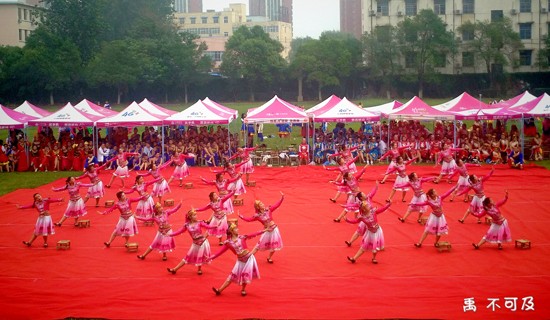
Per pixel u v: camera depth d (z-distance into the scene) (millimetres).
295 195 26656
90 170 24516
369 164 35531
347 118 35625
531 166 32812
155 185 24844
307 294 14047
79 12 89500
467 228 20172
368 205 16422
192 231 15547
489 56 84000
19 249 18406
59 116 35531
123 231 18328
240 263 13945
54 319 12750
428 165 34562
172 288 14633
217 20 173125
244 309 13133
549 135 37281
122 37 99875
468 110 38406
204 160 36406
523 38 88500
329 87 95375
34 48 83250
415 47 87000
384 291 14188
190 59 92438
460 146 35562
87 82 85250
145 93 94812
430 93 89812
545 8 87500
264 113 35781
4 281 15344
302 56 90125
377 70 88750
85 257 17469
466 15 90125
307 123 36469
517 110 35906
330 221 21594
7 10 105875
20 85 83000
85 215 23062
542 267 15891
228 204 21578
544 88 84438
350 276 15398
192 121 34969
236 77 96250
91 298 13984
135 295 14156
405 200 25031
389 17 92375
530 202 24266
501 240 17406
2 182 31109
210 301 13664
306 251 17812
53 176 33000
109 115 41250
